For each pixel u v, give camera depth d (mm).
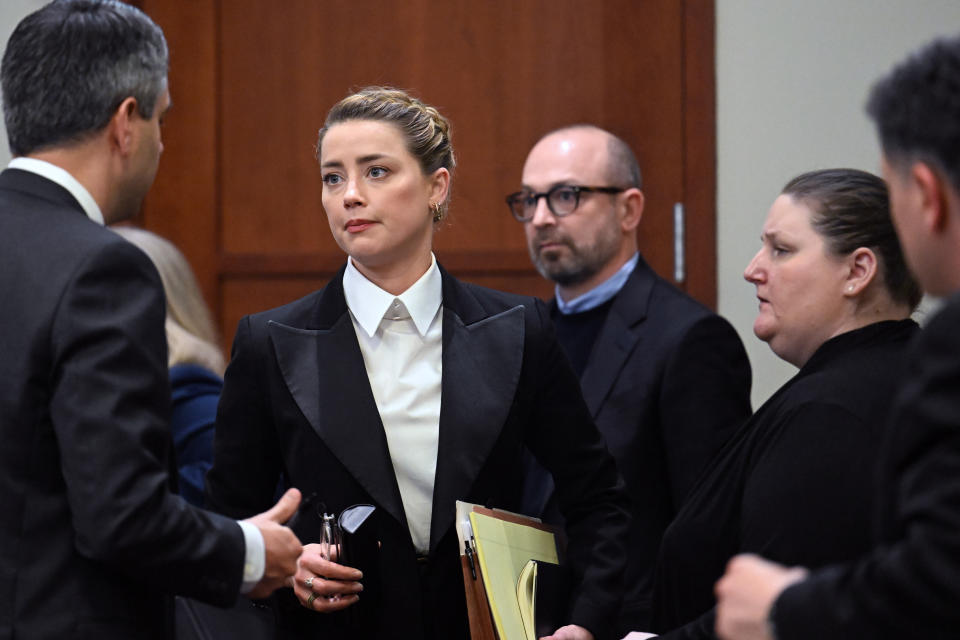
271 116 13719
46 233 5539
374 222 7004
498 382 7207
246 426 7215
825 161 13289
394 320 7250
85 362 5227
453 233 13594
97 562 5418
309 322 7309
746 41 13336
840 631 3955
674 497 9180
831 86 13289
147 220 13742
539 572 7043
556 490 7949
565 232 10477
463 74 13648
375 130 6996
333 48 13703
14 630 5230
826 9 13305
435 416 7121
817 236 6266
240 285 13742
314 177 13711
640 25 13469
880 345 6012
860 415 5621
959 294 3963
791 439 5734
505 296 7742
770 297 6430
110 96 5805
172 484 5934
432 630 6945
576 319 10711
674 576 6426
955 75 4051
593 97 13531
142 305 5461
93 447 5137
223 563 5539
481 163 13602
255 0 13711
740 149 13344
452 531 6953
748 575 4434
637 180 10750
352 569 6598
